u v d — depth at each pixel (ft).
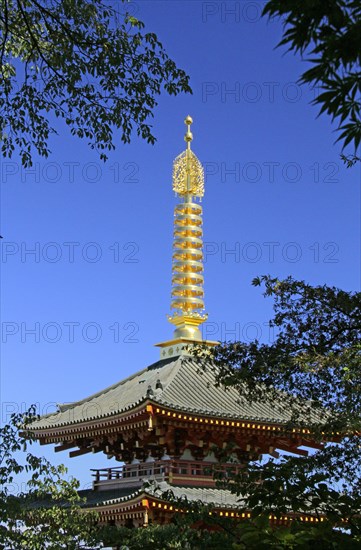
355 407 76.02
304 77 31.83
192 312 153.17
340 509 43.11
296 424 83.56
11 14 76.89
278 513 44.78
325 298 77.87
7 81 76.07
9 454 87.20
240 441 133.80
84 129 76.54
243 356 79.97
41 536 103.71
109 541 105.81
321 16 31.17
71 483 109.40
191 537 55.62
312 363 74.95
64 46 73.92
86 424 136.98
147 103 75.31
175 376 139.03
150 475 134.21
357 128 32.14
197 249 158.20
